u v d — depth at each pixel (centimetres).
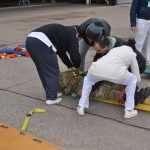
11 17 1672
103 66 471
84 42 576
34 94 582
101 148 411
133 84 482
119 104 527
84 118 489
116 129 458
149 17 704
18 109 521
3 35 1168
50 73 523
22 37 1128
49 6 2264
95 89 546
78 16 1694
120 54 473
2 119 487
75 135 442
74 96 555
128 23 1439
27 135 438
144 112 507
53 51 514
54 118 489
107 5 2355
